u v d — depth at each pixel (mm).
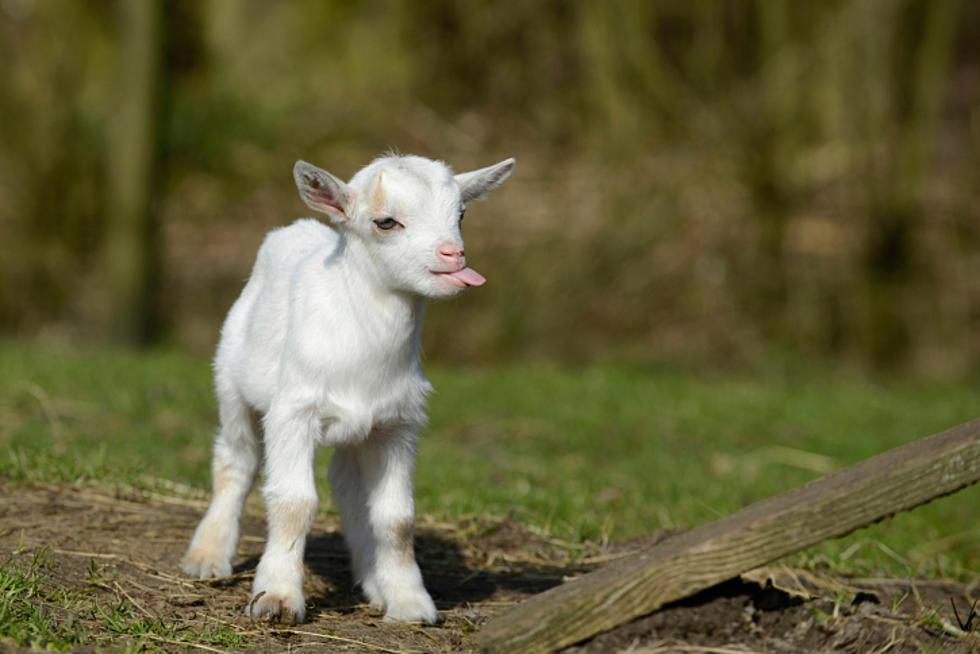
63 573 5734
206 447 9789
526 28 20531
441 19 20797
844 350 17188
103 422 10469
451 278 5242
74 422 10320
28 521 6648
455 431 11648
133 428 10344
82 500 7254
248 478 6242
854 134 17953
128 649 4629
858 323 17250
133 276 16781
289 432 5484
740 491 9523
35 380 11680
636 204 17969
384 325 5461
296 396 5480
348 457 6133
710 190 17938
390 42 20953
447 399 12852
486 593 6293
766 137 17734
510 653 4668
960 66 19703
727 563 4703
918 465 4660
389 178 5344
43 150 18484
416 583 5715
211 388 12344
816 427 12297
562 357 16922
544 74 20438
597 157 18891
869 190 17531
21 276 18016
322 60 21000
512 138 20141
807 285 17344
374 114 20469
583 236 17875
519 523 7723
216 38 20688
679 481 9672
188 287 18047
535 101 20438
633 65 18781
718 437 11789
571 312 17344
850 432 12086
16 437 9172
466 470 9523
